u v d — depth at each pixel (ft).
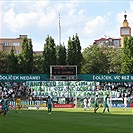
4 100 139.64
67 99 253.24
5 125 94.73
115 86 272.92
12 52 319.68
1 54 393.09
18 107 175.63
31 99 249.75
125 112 163.22
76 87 255.09
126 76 269.23
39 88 256.11
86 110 188.96
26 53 316.81
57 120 111.96
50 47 313.12
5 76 265.95
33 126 90.94
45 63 311.47
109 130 79.25
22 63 316.19
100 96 249.55
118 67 397.19
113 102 239.71
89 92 252.62
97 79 266.57
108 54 404.36
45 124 96.78
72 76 255.50
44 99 253.44
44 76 266.36
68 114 147.95
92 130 79.51
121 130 79.10
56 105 237.25
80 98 251.39
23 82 269.23
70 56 316.60
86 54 383.24
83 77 264.52
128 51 324.60
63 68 255.50
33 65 351.67
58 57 317.01
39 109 213.05
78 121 106.83
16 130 81.00
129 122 101.96
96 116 131.64
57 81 255.50
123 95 256.11
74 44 317.83
